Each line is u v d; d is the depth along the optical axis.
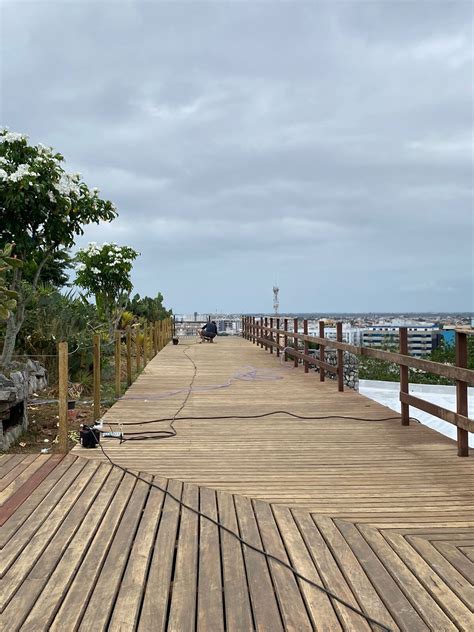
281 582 2.43
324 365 9.19
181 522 3.10
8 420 5.27
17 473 4.01
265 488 3.72
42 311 9.09
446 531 2.98
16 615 2.14
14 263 5.16
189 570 2.54
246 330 22.50
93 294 12.00
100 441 5.09
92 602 2.24
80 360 8.69
